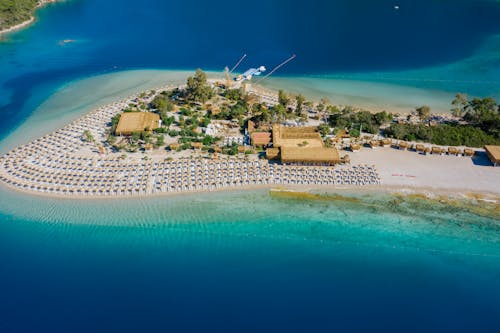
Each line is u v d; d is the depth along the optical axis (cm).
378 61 15350
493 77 14225
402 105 12569
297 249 7656
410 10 19925
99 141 10456
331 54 15788
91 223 8169
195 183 8912
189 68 14850
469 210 8356
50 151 10062
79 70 14900
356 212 8350
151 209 8438
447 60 15425
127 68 14962
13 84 13938
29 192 8862
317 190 8869
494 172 9331
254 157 9781
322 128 10688
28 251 7675
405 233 7906
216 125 10944
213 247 7706
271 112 11006
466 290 6994
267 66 14975
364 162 9644
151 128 10581
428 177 9194
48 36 17688
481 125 11062
